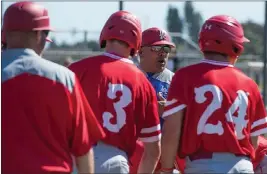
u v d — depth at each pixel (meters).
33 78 11.34
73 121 11.65
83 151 11.83
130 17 14.08
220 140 13.10
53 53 47.22
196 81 13.30
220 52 13.66
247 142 13.53
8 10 11.66
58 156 11.41
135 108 13.56
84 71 13.55
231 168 13.16
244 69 57.72
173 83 13.54
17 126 11.29
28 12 11.52
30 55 11.52
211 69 13.48
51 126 11.40
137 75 13.71
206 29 13.73
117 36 13.80
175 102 13.35
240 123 13.31
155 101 13.93
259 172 17.41
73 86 11.58
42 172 11.20
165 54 18.00
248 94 13.60
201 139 13.18
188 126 13.28
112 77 13.45
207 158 13.21
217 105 13.16
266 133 14.10
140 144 14.25
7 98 11.33
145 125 13.80
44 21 11.68
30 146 11.27
